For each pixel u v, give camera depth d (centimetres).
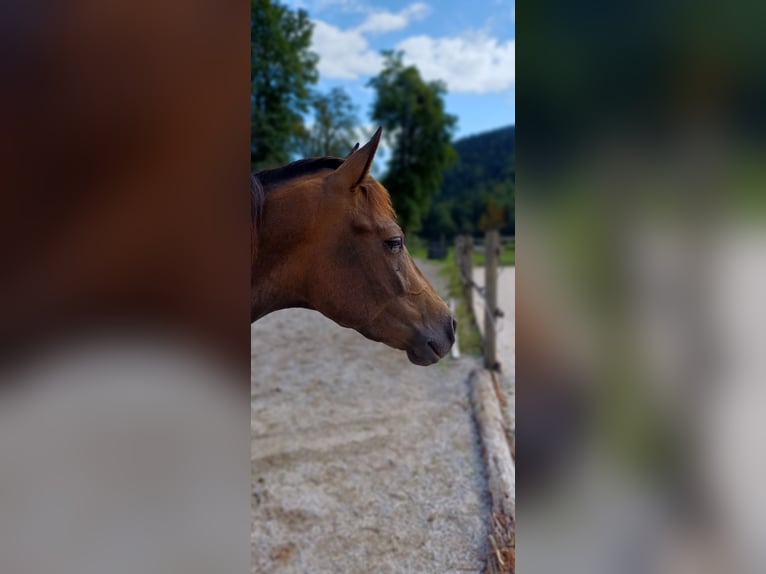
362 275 145
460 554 215
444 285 870
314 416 358
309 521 239
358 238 144
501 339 513
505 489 249
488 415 332
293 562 212
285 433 332
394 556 215
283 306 145
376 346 535
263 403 384
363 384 420
